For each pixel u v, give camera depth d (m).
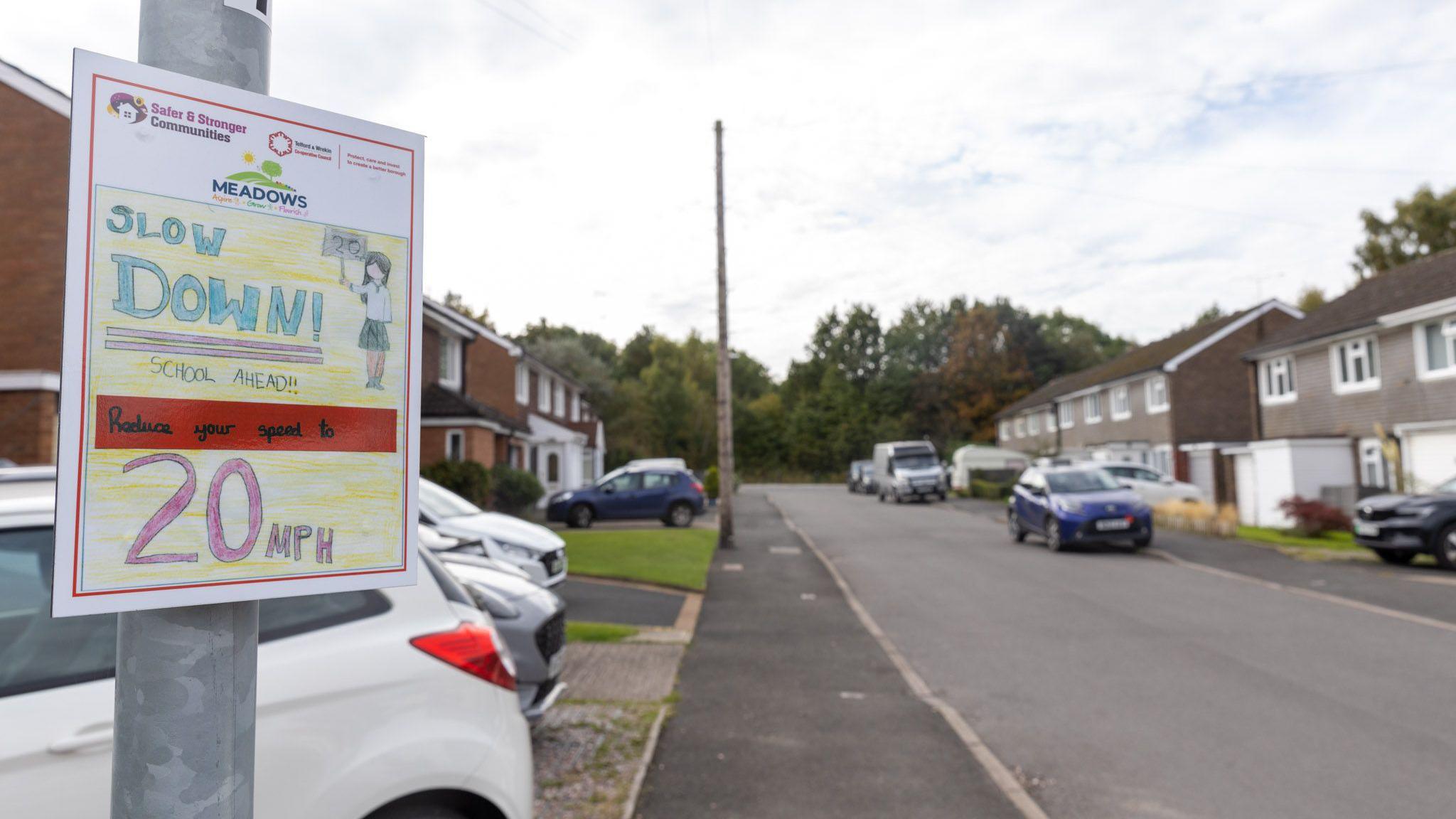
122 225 1.08
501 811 2.87
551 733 5.63
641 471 24.72
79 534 1.03
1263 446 24.11
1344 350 23.80
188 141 1.14
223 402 1.14
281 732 2.43
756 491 54.38
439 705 2.79
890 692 6.82
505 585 5.31
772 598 11.89
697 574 13.60
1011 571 14.63
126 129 1.09
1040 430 49.19
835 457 72.62
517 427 26.61
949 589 12.70
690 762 5.15
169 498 1.10
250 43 1.24
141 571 1.07
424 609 3.01
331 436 1.22
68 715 2.23
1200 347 32.59
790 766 5.09
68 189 1.05
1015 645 8.69
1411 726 5.82
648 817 4.36
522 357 29.89
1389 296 23.55
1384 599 11.05
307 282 1.22
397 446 1.28
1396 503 13.97
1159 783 4.84
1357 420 23.06
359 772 2.53
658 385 65.94
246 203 1.17
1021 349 63.84
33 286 13.34
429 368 24.23
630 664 7.74
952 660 8.02
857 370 83.50
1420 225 39.81
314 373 1.21
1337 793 4.65
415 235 1.32
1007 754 5.39
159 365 1.10
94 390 1.05
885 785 4.79
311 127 1.24
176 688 1.11
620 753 5.22
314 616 2.77
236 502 1.14
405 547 1.28
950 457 57.78
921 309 83.38
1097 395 40.47
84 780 2.19
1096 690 6.88
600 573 13.26
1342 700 6.49
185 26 1.20
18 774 2.12
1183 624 9.68
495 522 9.34
